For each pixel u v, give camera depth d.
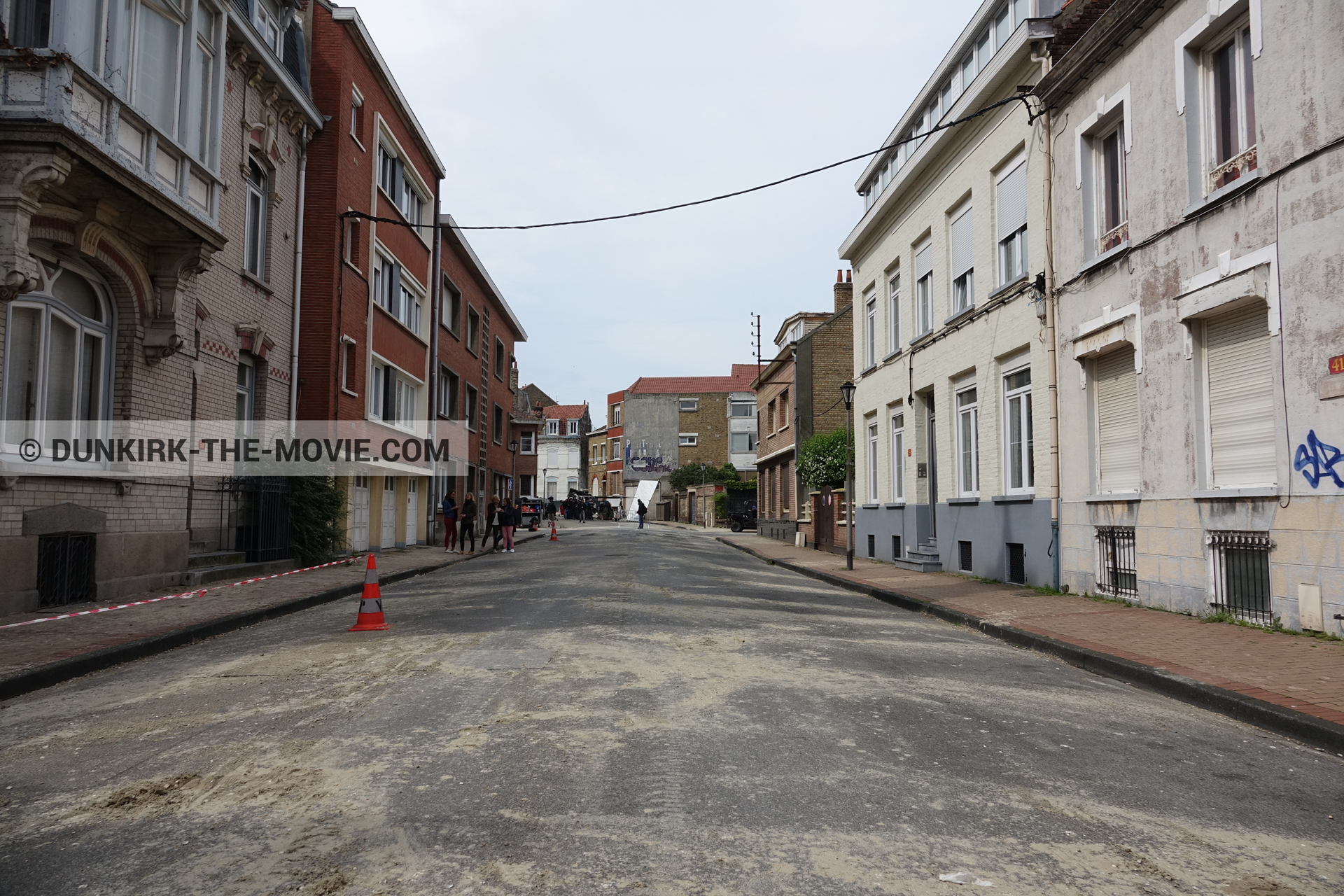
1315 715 5.59
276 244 16.98
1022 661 8.23
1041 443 13.55
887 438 21.62
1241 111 9.62
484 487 37.53
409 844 3.59
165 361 12.45
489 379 38.06
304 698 6.13
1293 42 8.53
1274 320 8.80
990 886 3.25
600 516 71.19
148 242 11.67
